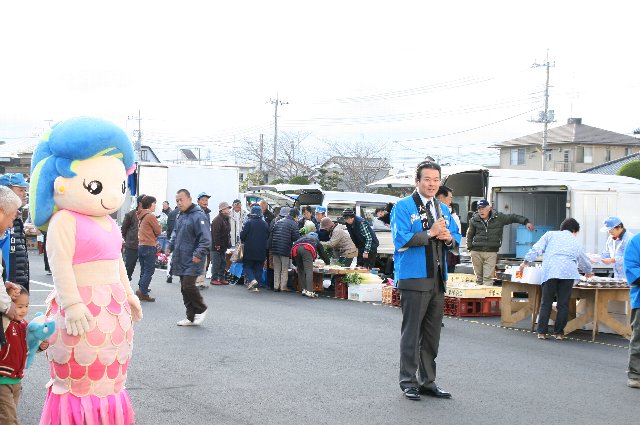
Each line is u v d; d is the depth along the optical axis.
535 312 12.70
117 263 5.58
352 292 16.23
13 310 5.05
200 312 11.69
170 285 17.48
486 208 16.09
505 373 9.12
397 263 7.79
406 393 7.71
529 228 16.23
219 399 7.48
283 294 16.83
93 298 5.36
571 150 61.56
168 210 24.62
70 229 5.31
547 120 51.19
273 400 7.51
